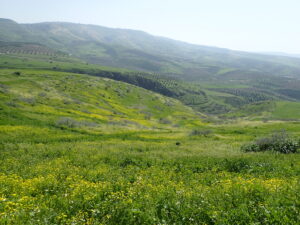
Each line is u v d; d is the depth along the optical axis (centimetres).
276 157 2073
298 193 1001
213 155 2248
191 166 1797
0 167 1666
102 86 15425
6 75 10481
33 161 1958
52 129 4122
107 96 13588
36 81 10500
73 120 5159
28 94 7694
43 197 1047
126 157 2153
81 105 8931
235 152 2495
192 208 876
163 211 874
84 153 2373
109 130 4975
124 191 1115
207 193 1050
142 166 1862
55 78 13338
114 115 8994
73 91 11538
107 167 1797
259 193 1000
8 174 1498
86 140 3525
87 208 927
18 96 6725
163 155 2275
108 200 987
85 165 1889
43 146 2722
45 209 861
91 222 780
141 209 884
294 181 1219
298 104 19450
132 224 802
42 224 748
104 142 3359
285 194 995
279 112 17150
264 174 1503
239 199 960
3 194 1020
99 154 2269
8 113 4534
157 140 4131
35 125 4184
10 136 3189
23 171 1567
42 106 6556
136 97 15975
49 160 2041
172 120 11750
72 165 1841
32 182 1229
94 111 8619
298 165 1688
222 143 3491
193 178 1477
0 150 2431
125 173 1622
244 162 1812
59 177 1436
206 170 1708
